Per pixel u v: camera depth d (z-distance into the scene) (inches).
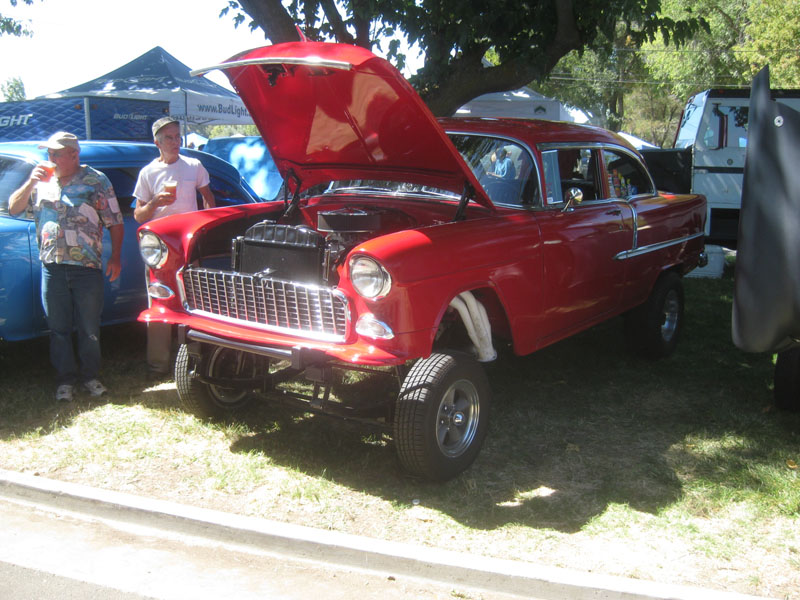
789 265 141.6
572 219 188.5
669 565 126.4
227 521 135.4
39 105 301.3
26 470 156.6
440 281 146.3
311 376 150.3
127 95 446.9
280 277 157.8
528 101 669.3
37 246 199.0
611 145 216.1
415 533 136.6
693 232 253.8
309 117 172.7
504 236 164.4
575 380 223.0
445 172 170.6
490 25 280.2
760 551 131.2
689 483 156.9
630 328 236.7
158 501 142.1
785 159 140.6
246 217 186.7
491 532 137.2
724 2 1307.8
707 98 424.5
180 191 209.9
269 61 148.8
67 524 140.1
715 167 426.0
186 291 171.2
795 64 1045.2
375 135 168.2
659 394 211.6
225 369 184.1
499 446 176.2
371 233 167.2
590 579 119.2
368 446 175.2
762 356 247.4
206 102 477.4
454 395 155.8
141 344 247.0
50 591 118.3
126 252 223.1
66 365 195.2
